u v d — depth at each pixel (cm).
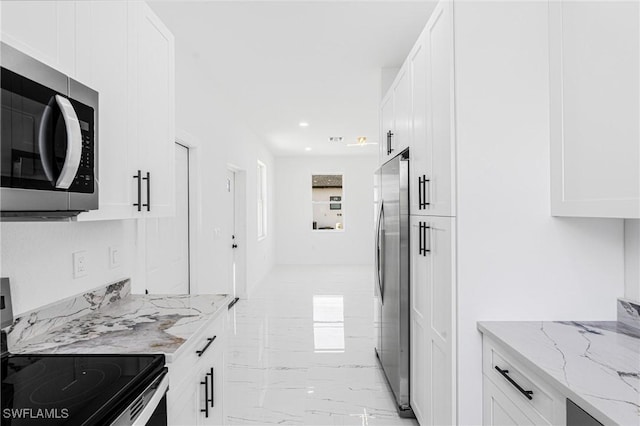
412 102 227
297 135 651
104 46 135
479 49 164
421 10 256
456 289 167
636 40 119
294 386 281
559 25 158
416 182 221
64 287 156
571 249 166
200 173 346
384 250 287
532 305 166
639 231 159
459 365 165
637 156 119
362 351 348
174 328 147
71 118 104
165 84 187
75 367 111
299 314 468
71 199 108
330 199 925
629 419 89
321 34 287
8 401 92
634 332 152
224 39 294
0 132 85
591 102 139
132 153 153
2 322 123
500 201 165
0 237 126
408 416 240
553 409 114
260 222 744
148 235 257
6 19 92
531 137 165
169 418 124
